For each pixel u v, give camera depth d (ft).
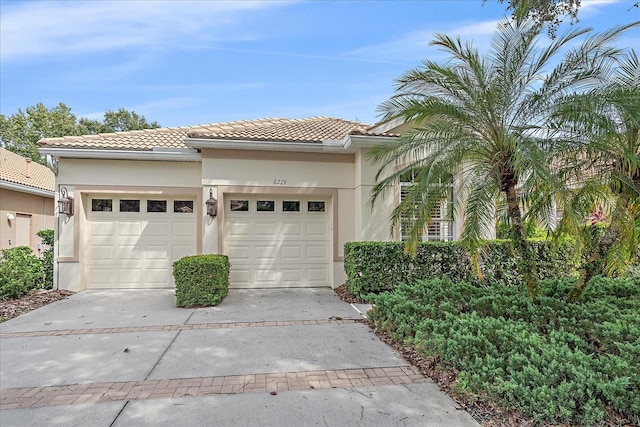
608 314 17.28
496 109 18.52
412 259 28.94
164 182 33.22
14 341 18.67
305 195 33.88
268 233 33.94
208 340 18.75
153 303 27.32
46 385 13.70
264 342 18.44
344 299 28.48
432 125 19.40
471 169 19.77
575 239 18.25
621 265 20.39
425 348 15.92
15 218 52.95
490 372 12.46
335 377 14.34
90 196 33.06
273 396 12.73
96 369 15.14
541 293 20.22
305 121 44.52
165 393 13.00
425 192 18.80
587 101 15.93
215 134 32.09
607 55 17.66
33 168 64.95
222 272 27.43
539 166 15.64
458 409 11.86
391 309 19.81
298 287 34.01
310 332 20.16
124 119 131.64
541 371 12.03
